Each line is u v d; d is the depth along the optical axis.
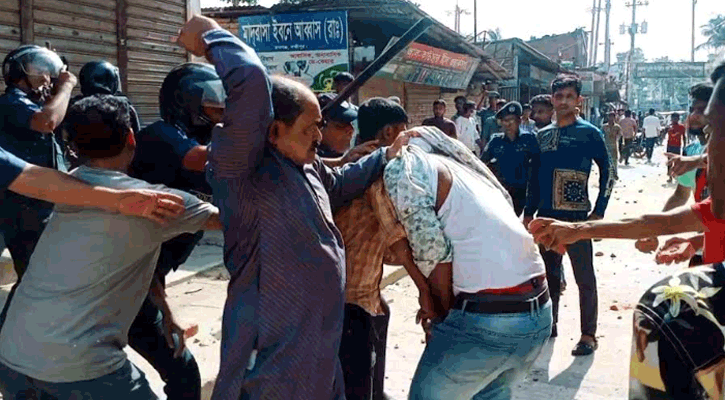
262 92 2.03
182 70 2.66
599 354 4.95
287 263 2.11
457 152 2.69
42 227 3.40
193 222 2.36
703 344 1.75
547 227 2.49
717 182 1.85
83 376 2.19
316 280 2.15
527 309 2.47
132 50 7.41
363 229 2.81
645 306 1.85
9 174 2.18
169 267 2.83
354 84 2.83
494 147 6.00
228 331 2.15
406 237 2.56
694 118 3.34
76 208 2.24
